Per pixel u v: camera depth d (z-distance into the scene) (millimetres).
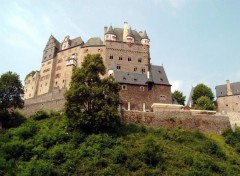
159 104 78312
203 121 73688
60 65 114000
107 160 54844
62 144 59219
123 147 59188
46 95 87062
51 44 120500
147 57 107312
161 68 92875
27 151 56656
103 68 69438
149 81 86812
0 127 70750
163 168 54312
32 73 123750
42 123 69125
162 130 68250
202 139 68125
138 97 84938
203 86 112375
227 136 70500
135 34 112562
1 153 56000
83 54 109062
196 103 101312
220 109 110688
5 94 74000
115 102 66375
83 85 65188
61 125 64938
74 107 63438
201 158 57969
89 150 57000
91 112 63719
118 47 106438
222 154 62188
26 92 121312
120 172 52344
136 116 70875
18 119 74188
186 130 71375
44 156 55562
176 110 73625
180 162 56500
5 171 51719
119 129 65562
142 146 59344
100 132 62438
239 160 62281
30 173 49844
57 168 52688
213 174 54562
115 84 68312
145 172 52156
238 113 75625
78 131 62188
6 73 76375
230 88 111938
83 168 52906
